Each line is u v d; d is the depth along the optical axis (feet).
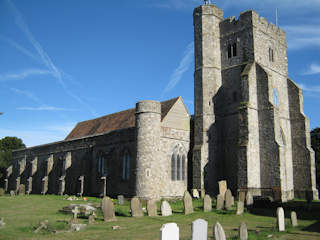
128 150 125.29
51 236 48.73
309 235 50.72
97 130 165.78
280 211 55.21
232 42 137.59
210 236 49.24
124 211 82.12
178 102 131.75
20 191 166.09
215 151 128.26
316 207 91.76
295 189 134.31
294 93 143.02
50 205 96.78
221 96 136.36
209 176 123.44
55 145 178.29
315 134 187.62
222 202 86.33
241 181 111.34
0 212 79.87
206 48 137.08
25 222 62.28
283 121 138.10
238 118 127.54
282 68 145.59
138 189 110.01
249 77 121.39
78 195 148.46
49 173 175.22
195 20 143.13
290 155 137.69
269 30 141.18
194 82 136.56
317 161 184.14
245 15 134.51
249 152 113.19
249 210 86.07
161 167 117.08
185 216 74.54
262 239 46.75
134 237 48.21
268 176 114.52
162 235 35.17
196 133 129.08
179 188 123.13
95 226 58.90
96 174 142.20
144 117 115.03
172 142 123.75
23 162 204.85
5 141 286.87
